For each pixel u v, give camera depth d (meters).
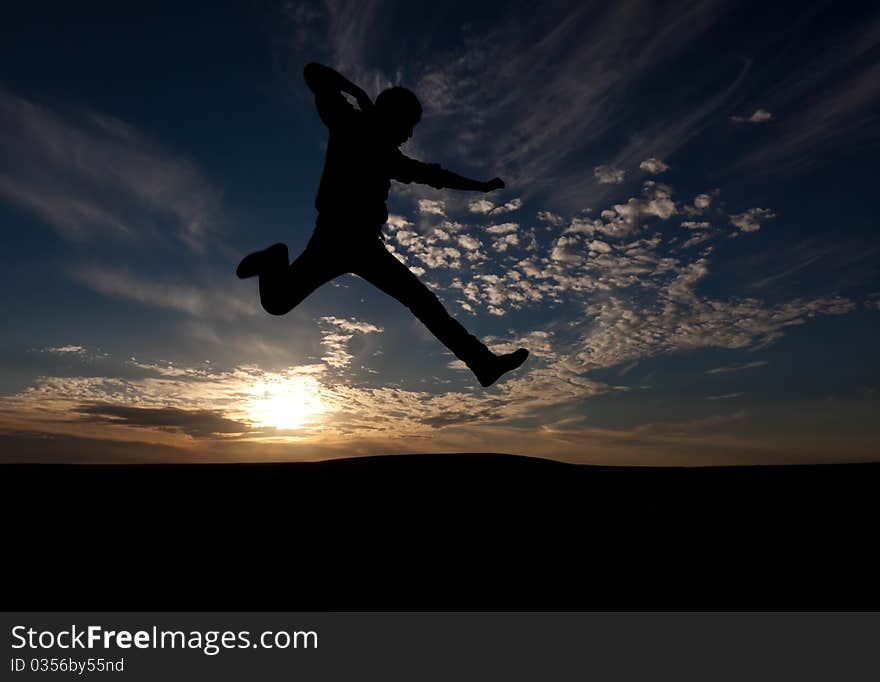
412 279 3.15
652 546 3.54
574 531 3.74
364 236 3.03
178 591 2.98
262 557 3.37
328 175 3.05
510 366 3.20
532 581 3.12
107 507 4.01
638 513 4.03
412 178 3.10
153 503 4.10
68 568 3.19
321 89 3.11
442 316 3.18
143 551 3.41
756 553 3.42
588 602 2.90
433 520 3.87
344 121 3.06
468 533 3.70
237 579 3.12
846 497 4.22
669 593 2.98
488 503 4.13
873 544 3.49
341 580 3.11
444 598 2.95
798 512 4.00
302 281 3.05
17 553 3.34
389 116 3.06
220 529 3.72
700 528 3.80
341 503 4.12
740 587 3.03
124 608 2.78
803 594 2.93
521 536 3.67
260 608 2.83
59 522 3.76
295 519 3.87
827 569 3.21
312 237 3.06
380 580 3.12
